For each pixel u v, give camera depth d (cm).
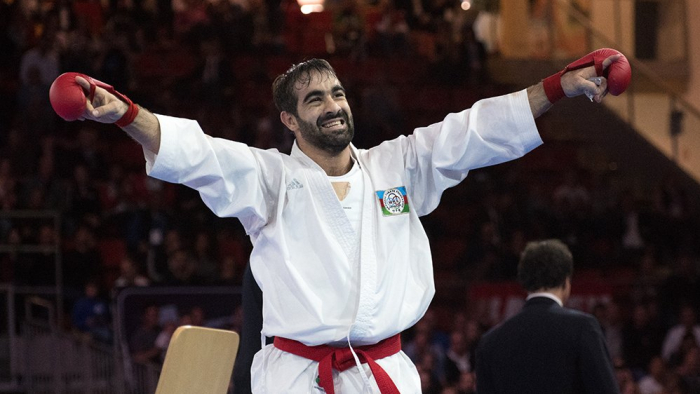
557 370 434
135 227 1330
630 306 1159
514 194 1547
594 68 309
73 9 1741
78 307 1161
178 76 1834
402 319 312
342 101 319
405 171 328
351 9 2050
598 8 1777
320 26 2058
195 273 1225
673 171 1617
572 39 1783
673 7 1722
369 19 2105
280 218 312
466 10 2069
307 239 312
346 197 318
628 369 1081
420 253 323
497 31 2000
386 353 313
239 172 308
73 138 1608
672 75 1727
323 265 308
